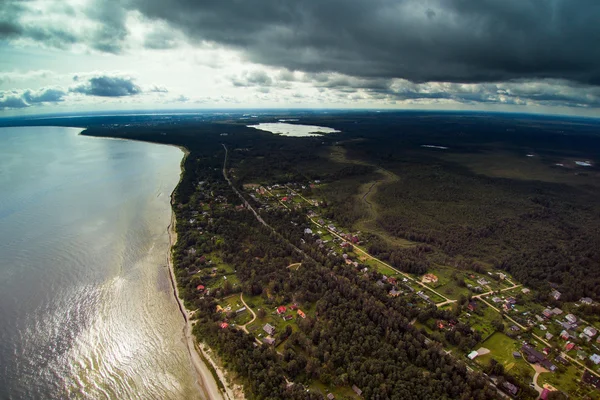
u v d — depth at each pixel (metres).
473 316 129.12
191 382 102.81
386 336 114.75
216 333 117.31
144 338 118.69
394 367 100.50
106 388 99.31
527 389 95.81
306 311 131.25
